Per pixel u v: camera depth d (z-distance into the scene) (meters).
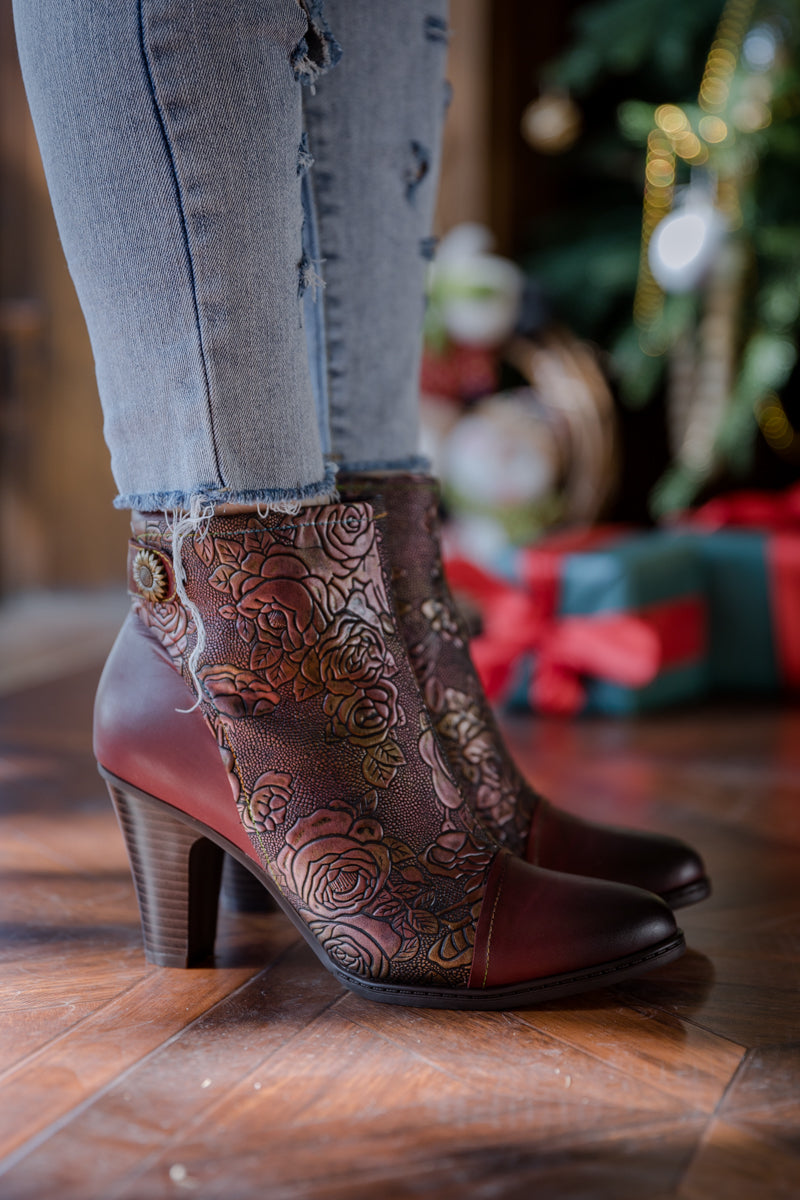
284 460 0.63
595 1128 0.52
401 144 0.79
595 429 2.63
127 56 0.57
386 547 0.68
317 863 0.64
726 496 2.69
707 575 1.64
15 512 2.86
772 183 2.31
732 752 1.34
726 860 0.96
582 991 0.64
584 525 2.64
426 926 0.64
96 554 2.92
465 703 0.77
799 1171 0.49
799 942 0.77
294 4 0.59
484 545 2.49
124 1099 0.55
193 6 0.56
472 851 0.66
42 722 1.54
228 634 0.64
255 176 0.59
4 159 2.60
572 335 2.83
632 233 2.71
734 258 2.28
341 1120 0.53
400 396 0.83
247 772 0.65
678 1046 0.61
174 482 0.63
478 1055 0.60
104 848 0.99
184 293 0.59
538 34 3.06
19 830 1.05
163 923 0.71
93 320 0.63
